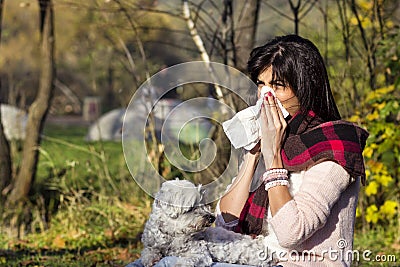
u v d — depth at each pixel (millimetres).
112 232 10953
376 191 10492
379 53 10547
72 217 11469
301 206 4430
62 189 12398
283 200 4449
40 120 12414
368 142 10414
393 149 10555
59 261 9445
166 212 4402
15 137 15305
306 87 4734
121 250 10234
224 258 4605
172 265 4332
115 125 21438
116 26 11047
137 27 10844
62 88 28438
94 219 11625
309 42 4867
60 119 30453
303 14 10656
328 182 4484
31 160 12359
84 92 33938
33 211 11953
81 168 13195
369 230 10977
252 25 10500
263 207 4836
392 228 10773
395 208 10992
